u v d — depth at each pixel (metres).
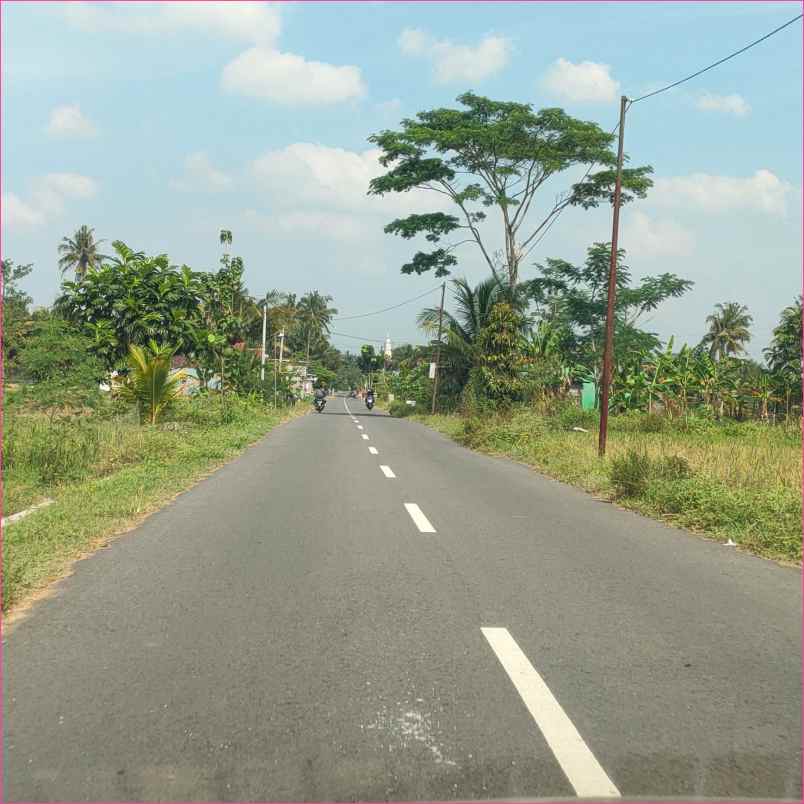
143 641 4.71
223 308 31.28
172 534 8.22
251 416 32.69
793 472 12.73
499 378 34.03
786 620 5.46
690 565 7.29
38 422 15.62
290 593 5.88
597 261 46.91
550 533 8.80
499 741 3.42
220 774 3.09
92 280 26.70
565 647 4.74
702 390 40.12
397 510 10.13
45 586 6.04
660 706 3.85
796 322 49.41
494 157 36.81
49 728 3.49
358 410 65.06
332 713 3.68
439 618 5.29
